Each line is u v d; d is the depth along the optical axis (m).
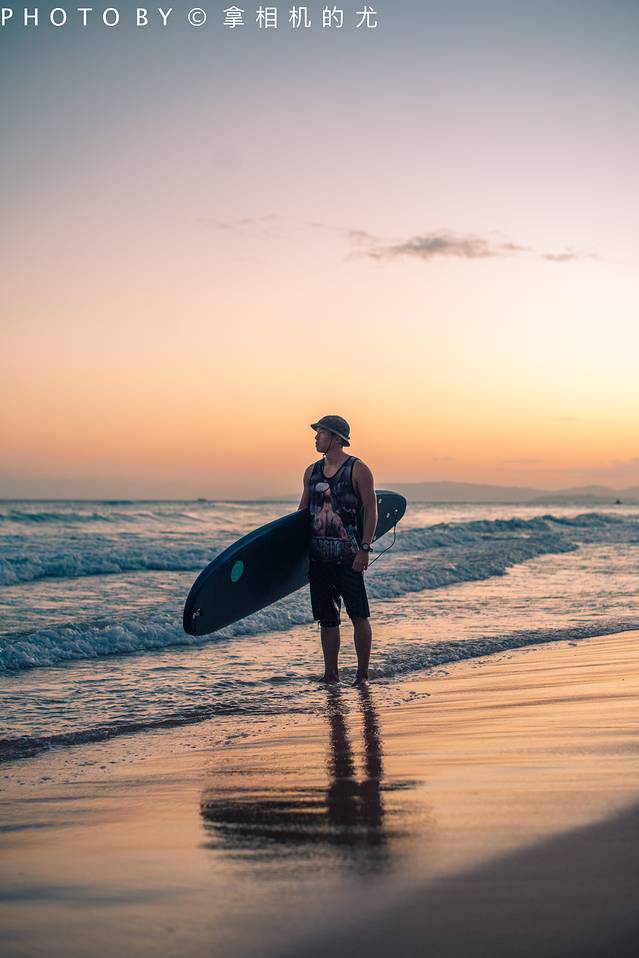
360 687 4.84
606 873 1.70
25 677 5.13
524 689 4.38
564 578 11.66
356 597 5.10
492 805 2.22
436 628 7.08
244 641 6.59
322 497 5.26
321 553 5.22
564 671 4.93
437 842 1.94
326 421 5.31
